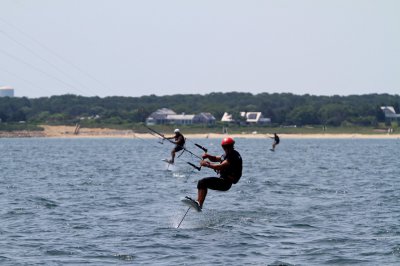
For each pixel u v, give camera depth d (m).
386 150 191.75
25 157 144.12
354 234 37.88
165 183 71.94
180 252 33.06
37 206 50.22
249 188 64.19
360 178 79.25
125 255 32.28
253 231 38.84
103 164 113.50
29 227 40.41
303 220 43.06
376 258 31.72
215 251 33.28
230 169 38.94
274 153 168.50
